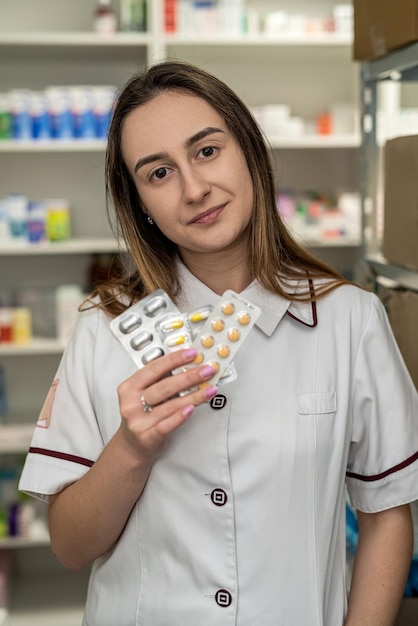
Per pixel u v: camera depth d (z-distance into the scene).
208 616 1.08
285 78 3.69
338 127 3.52
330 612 1.14
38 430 1.17
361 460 1.18
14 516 3.29
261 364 1.13
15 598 3.46
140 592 1.13
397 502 1.15
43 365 3.72
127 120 1.08
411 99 3.66
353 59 1.67
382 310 1.21
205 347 0.99
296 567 1.09
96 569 1.21
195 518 1.10
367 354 1.17
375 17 1.52
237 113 1.12
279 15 3.37
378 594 1.12
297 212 3.50
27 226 3.34
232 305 1.01
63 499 1.13
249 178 1.11
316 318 1.16
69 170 3.63
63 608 3.38
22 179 3.63
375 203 1.77
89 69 3.55
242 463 1.10
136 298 1.19
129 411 0.97
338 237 3.46
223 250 1.15
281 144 3.37
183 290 1.19
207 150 1.06
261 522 1.09
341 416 1.13
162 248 1.20
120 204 1.18
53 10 3.54
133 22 3.29
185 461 1.10
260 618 1.08
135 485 1.07
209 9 3.30
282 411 1.11
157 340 1.02
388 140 1.56
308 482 1.10
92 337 1.18
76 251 3.45
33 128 3.25
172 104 1.06
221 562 1.09
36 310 3.47
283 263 1.21
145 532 1.13
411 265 1.44
